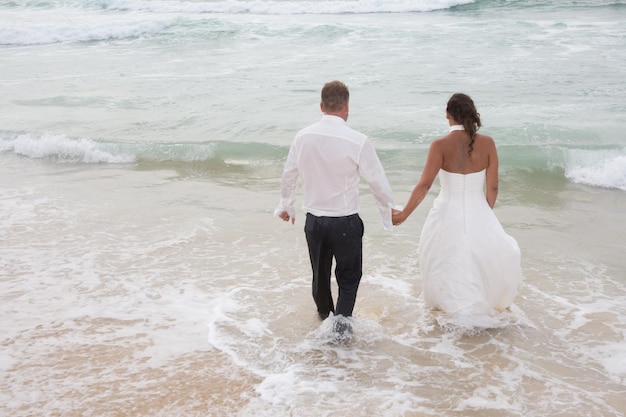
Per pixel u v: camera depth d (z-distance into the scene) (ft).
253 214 22.45
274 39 62.13
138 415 11.24
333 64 49.78
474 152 14.12
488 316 14.65
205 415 11.24
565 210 22.94
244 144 30.09
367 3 84.43
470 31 62.39
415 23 69.21
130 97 40.91
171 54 57.36
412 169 27.09
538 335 14.25
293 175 13.73
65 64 53.83
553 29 62.28
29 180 26.53
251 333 14.28
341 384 12.20
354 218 13.43
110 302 15.85
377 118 34.45
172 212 22.66
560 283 17.08
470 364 13.00
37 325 14.65
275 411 11.33
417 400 11.66
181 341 13.92
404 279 17.31
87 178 26.81
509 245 14.38
